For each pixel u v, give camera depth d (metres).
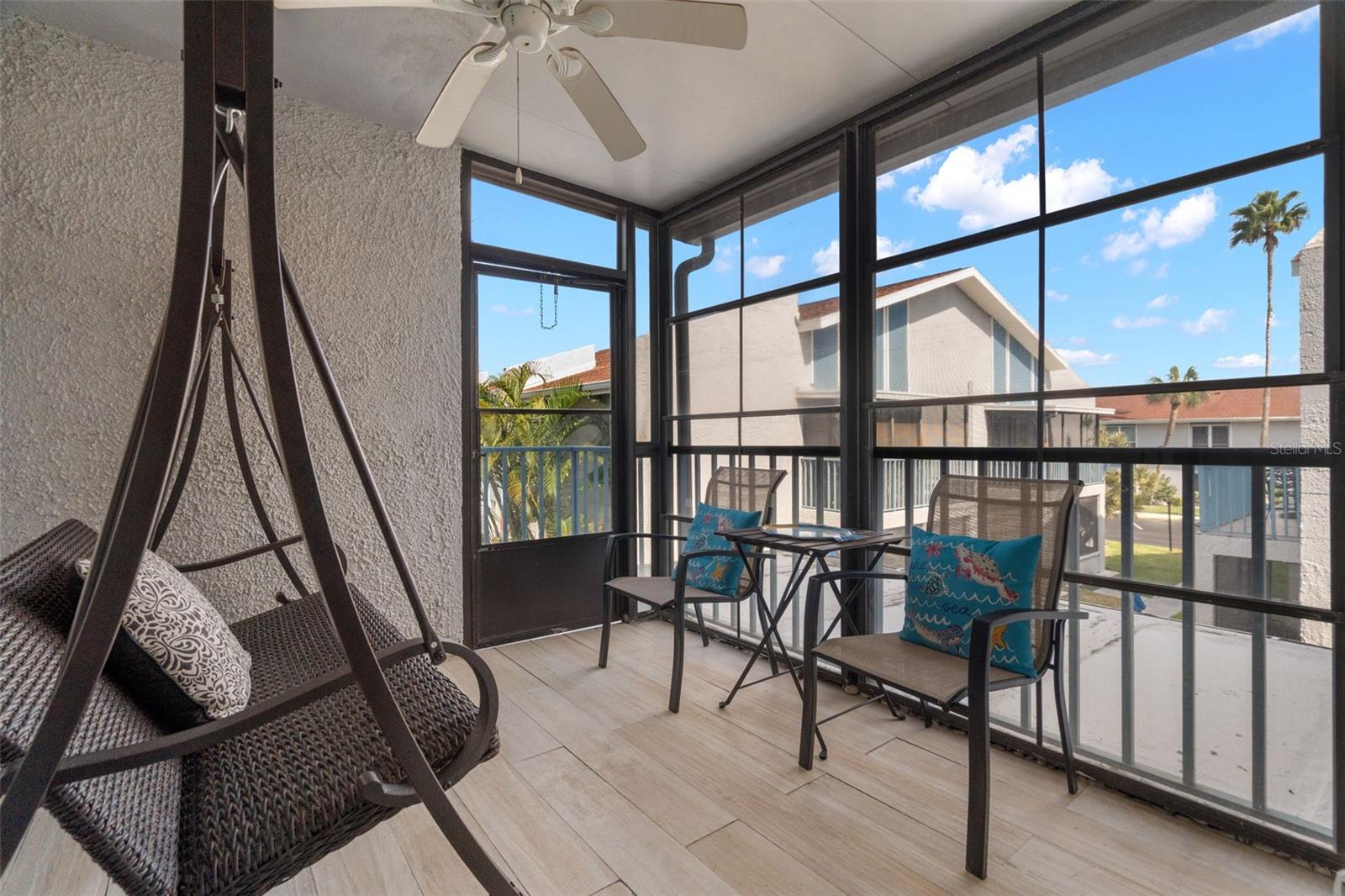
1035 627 1.85
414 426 2.96
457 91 1.65
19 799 0.75
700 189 3.51
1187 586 1.83
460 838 0.98
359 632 0.91
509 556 3.34
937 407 2.42
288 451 0.84
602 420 3.71
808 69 2.35
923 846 1.66
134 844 0.86
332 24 2.14
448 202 3.05
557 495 3.54
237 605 2.52
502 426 3.35
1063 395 2.06
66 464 2.17
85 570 1.26
